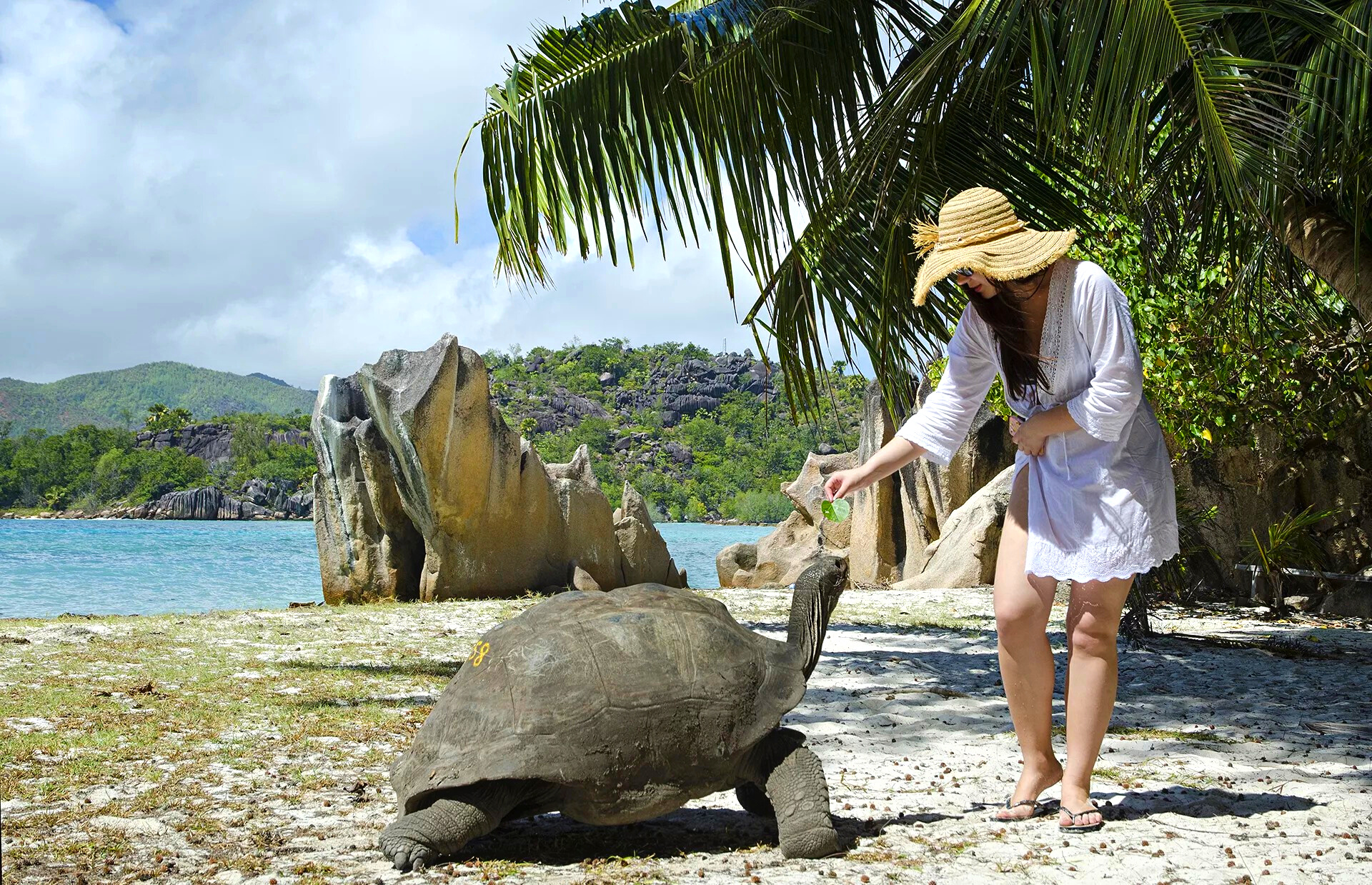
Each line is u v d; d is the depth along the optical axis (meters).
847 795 4.51
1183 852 3.48
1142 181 7.49
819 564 4.03
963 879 3.25
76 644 9.56
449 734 3.55
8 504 151.50
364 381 16.05
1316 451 13.33
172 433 170.25
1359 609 12.59
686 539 71.56
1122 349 3.60
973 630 11.29
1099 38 6.52
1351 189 6.61
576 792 3.42
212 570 30.78
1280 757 5.24
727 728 3.56
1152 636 10.29
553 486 17.50
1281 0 5.62
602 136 8.58
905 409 8.20
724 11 8.29
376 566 16.55
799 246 7.76
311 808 4.25
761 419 171.50
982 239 3.71
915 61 6.61
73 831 3.86
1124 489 3.66
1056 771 4.01
